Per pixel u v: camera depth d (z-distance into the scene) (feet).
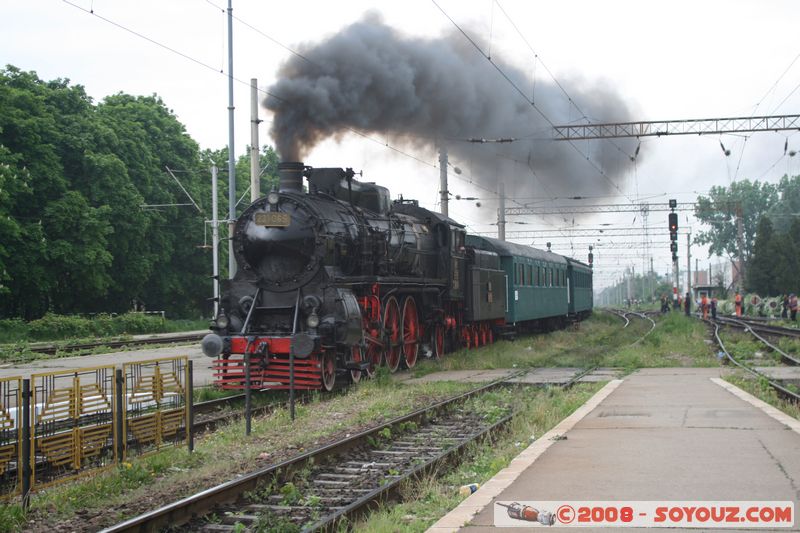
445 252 77.56
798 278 205.98
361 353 56.13
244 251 55.21
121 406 30.89
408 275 69.62
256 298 53.78
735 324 135.54
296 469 29.19
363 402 46.68
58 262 132.67
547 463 26.73
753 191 291.79
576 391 50.60
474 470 29.30
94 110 153.17
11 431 27.25
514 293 99.86
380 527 20.98
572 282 139.85
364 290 58.95
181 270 175.83
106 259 135.85
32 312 144.87
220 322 52.75
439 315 75.77
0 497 25.53
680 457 27.22
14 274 127.24
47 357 85.76
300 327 52.85
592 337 110.01
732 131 87.25
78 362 79.97
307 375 49.34
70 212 132.77
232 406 48.29
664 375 59.21
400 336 65.62
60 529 23.38
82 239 134.41
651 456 27.53
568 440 31.14
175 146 173.17
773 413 37.37
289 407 45.11
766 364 67.87
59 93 142.10
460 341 84.17
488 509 21.11
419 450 33.94
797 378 55.67
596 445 29.86
